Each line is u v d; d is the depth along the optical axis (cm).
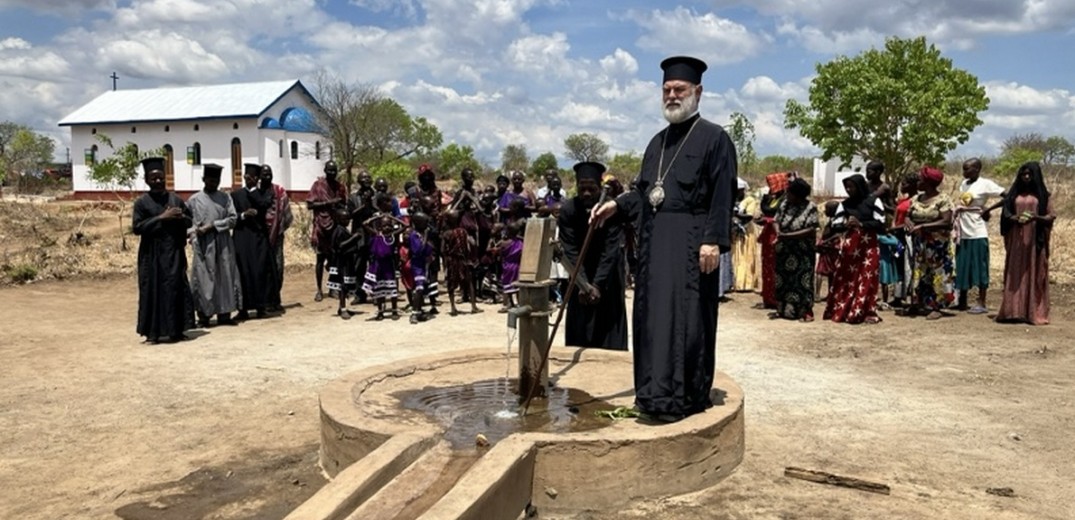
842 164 2864
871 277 1030
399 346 906
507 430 490
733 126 2712
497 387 592
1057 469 503
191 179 4406
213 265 1027
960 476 490
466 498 371
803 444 551
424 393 577
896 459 521
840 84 2742
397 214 1297
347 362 823
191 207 1017
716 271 494
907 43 2661
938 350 866
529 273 538
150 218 919
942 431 580
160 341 942
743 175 3225
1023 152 3572
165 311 922
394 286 1086
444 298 1302
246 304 1098
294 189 4409
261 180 1138
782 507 444
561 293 1115
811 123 2809
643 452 450
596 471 445
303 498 467
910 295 1105
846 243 1038
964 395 681
